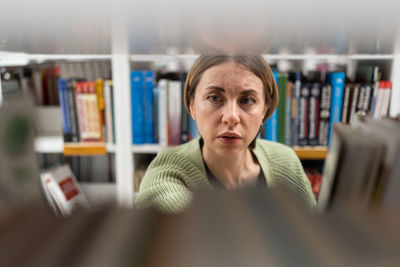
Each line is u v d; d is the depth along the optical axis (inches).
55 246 2.9
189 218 3.5
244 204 3.5
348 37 8.2
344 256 2.8
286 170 24.4
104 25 6.6
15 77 44.5
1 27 6.1
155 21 5.9
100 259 2.9
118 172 47.4
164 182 16.6
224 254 2.9
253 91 17.1
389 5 4.9
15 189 3.0
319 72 50.3
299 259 2.8
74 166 52.2
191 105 20.3
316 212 3.4
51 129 51.7
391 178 3.4
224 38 7.5
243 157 22.4
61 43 10.5
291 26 6.3
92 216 3.4
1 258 2.8
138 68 50.4
